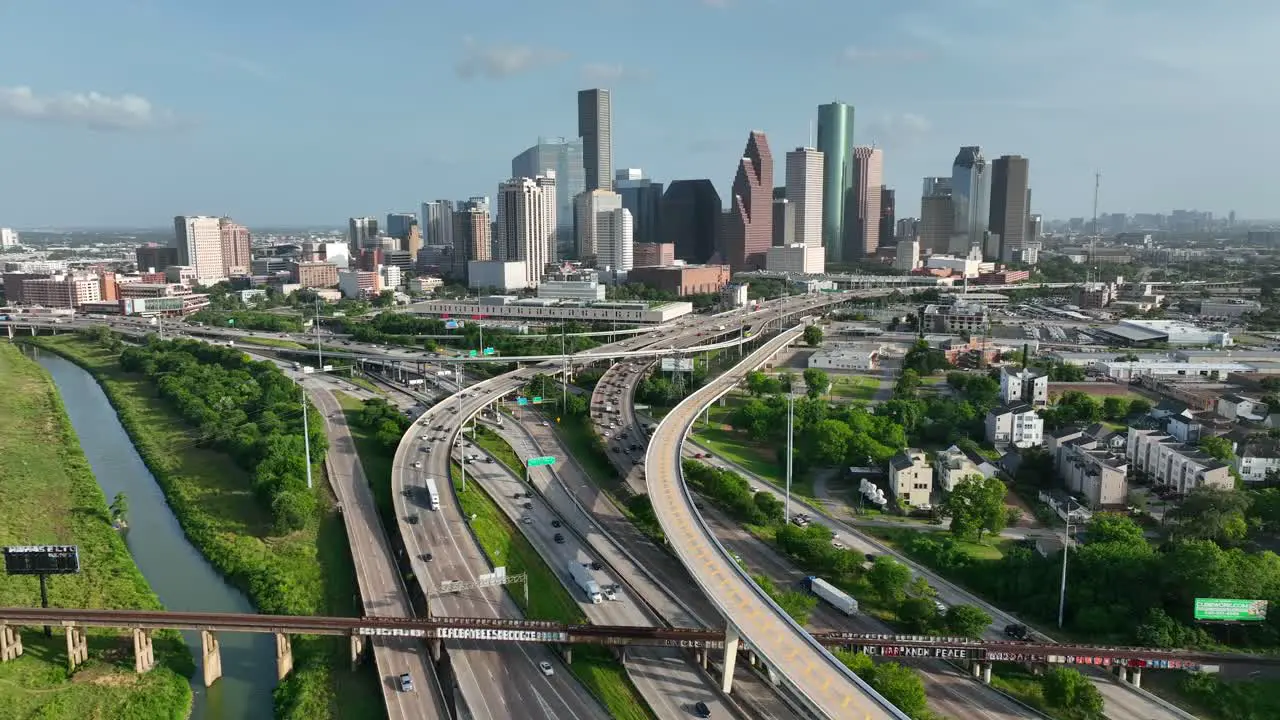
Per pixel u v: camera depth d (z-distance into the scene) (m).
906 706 181.12
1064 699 188.62
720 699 193.25
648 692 195.38
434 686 196.75
